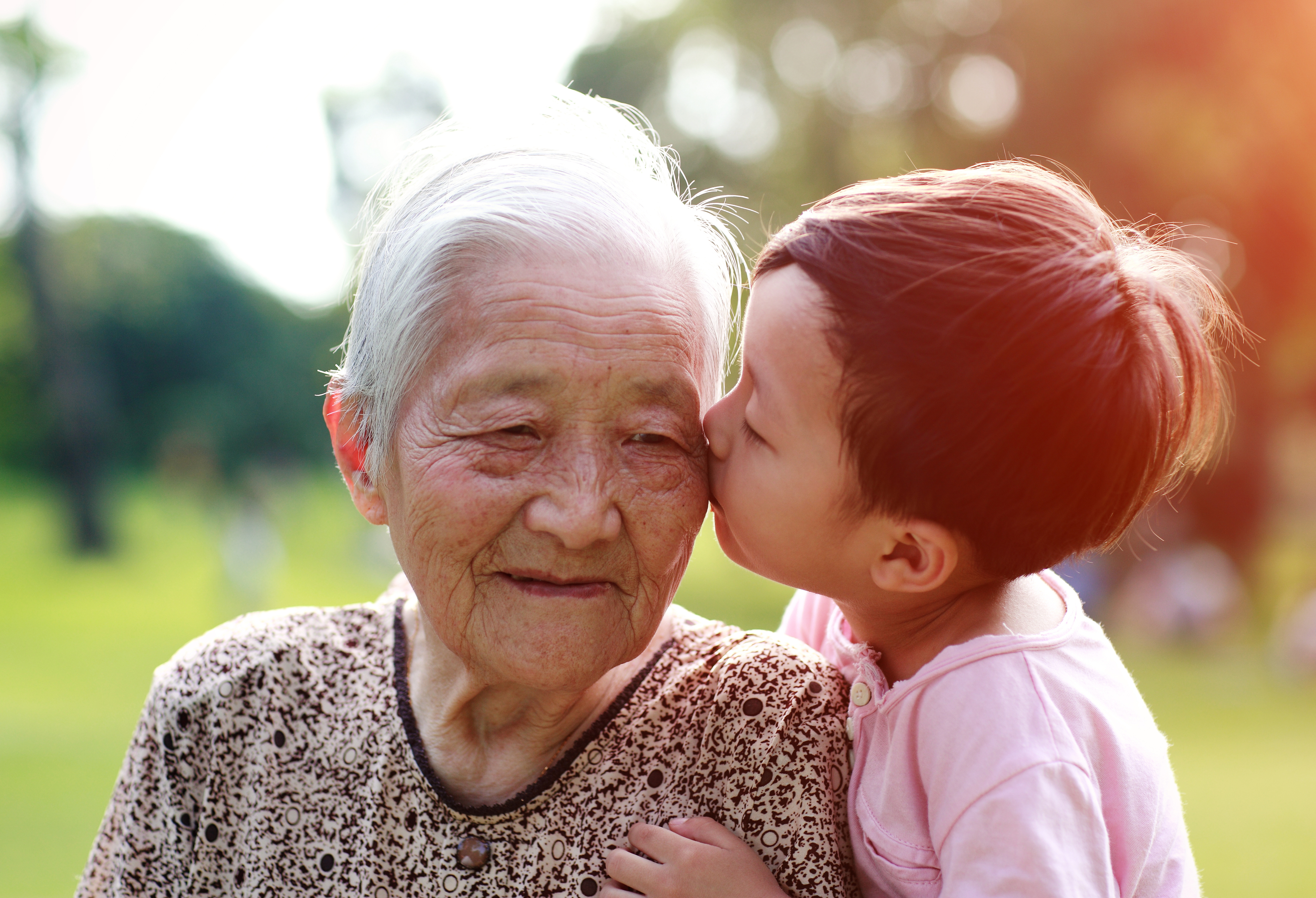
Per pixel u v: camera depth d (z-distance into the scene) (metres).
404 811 1.42
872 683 1.44
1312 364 22.22
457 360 1.31
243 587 21.22
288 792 1.46
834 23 20.70
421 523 1.33
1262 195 17.81
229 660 1.51
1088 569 17.56
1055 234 1.35
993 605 1.46
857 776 1.43
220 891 1.46
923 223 1.33
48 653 14.14
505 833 1.38
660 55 23.80
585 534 1.26
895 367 1.29
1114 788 1.35
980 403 1.27
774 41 21.47
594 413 1.29
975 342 1.27
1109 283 1.32
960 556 1.36
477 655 1.34
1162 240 1.68
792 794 1.36
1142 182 17.62
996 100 19.66
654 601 1.36
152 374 51.00
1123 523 1.38
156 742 1.51
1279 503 25.80
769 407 1.38
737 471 1.42
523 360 1.27
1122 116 17.83
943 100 19.88
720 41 22.86
